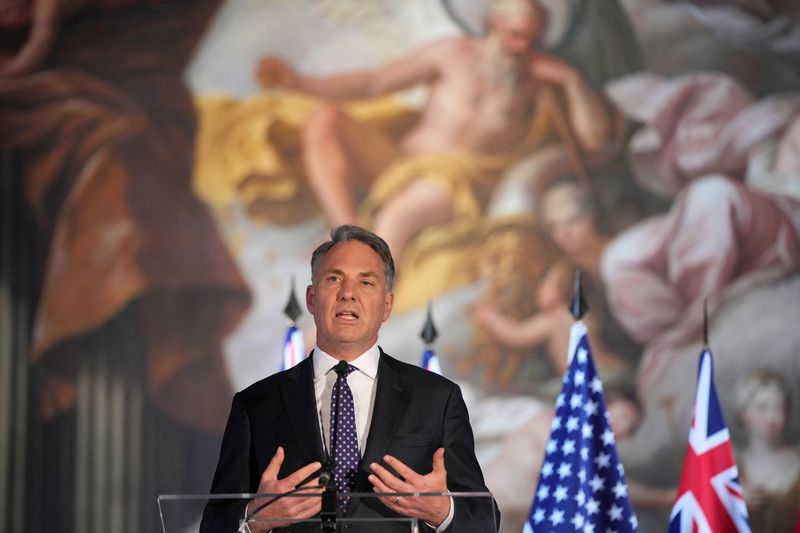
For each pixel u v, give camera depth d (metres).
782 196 23.62
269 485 5.64
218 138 24.12
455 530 5.89
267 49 24.39
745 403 22.92
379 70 24.36
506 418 23.02
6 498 22.64
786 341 23.14
